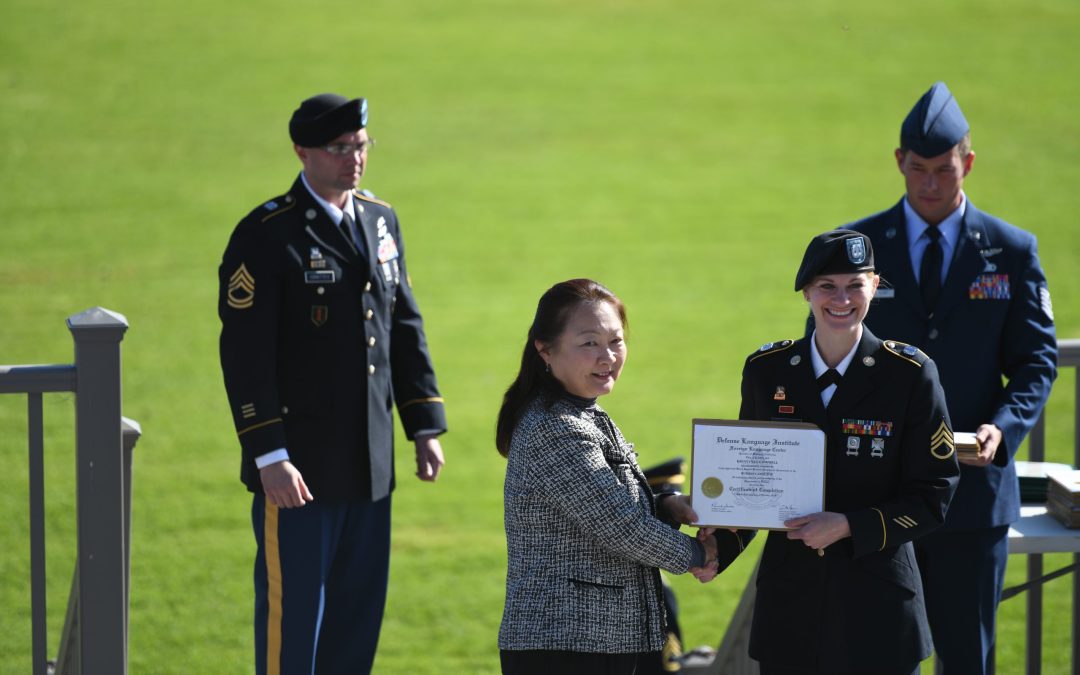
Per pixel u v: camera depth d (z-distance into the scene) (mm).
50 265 34562
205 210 40594
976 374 10258
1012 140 49469
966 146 10297
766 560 8469
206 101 54688
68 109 52562
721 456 8094
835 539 7852
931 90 10422
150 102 54062
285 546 10430
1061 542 10078
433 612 15219
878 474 8164
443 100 56781
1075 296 31594
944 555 10008
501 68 62219
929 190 10250
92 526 9102
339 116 10508
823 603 8180
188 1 70688
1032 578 11367
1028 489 10844
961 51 63844
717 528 8453
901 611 8141
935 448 8094
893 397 8164
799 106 55938
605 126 53344
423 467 11375
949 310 10250
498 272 35406
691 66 62844
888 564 8164
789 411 8359
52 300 31406
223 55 61844
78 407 9039
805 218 41000
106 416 9070
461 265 36062
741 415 8773
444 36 67500
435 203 42812
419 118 54125
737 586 16516
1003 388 10344
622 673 8078
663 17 72000
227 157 47219
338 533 10781
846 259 8062
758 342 29141
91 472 9078
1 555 16562
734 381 26312
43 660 9109
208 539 17375
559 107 56188
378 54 63656
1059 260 35000
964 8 71812
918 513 7969
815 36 67625
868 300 8156
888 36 67125
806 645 8211
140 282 33094
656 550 7883
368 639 11016
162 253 35906
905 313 10336
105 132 49844
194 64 60000
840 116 54344
